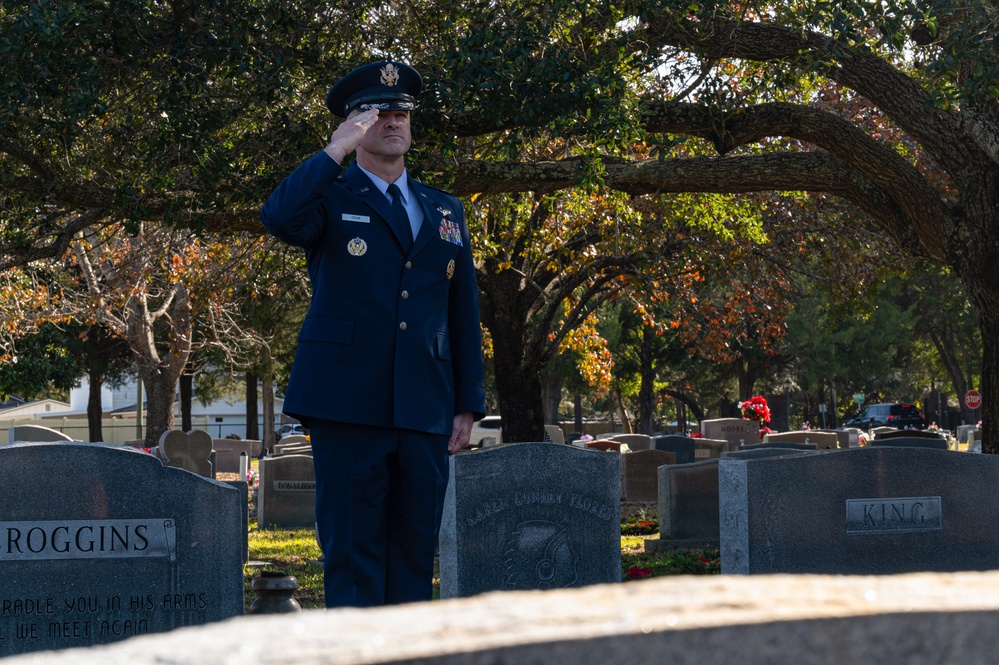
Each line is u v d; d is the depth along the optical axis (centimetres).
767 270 1922
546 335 1748
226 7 965
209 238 1836
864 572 752
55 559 592
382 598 376
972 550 782
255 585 649
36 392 3647
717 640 99
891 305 4625
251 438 4256
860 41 916
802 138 1036
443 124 966
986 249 987
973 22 888
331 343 372
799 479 739
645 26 1032
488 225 1680
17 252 1190
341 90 390
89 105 907
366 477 372
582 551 792
